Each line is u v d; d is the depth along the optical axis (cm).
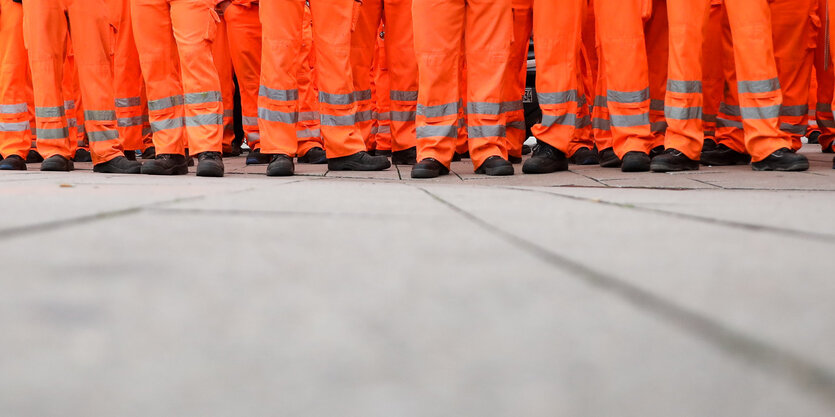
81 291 61
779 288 63
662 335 46
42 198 170
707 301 57
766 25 414
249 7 554
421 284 65
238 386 38
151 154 615
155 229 108
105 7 436
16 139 479
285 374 40
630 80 434
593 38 539
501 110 407
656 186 328
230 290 63
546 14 418
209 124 404
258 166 553
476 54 398
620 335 47
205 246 90
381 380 38
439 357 42
